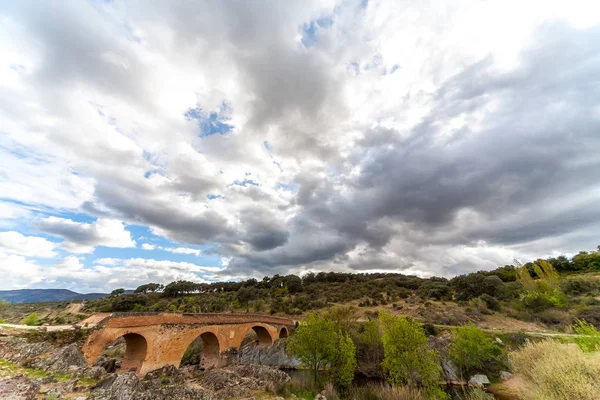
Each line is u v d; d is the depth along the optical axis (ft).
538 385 52.60
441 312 200.54
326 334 104.88
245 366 119.24
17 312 230.07
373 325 138.92
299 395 89.30
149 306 280.72
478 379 109.29
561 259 291.38
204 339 136.67
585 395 39.37
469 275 276.62
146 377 94.12
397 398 81.05
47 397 50.11
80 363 74.18
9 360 66.28
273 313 265.54
